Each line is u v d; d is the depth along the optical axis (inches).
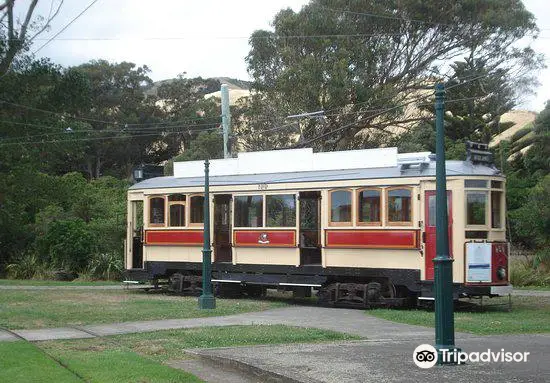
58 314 666.8
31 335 536.4
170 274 933.8
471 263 682.2
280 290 917.2
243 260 835.4
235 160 870.4
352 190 751.7
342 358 411.8
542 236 1187.3
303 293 808.9
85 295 895.7
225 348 466.6
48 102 1384.1
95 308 722.2
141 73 2583.7
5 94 1290.6
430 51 1716.3
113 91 2532.0
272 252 812.6
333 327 582.6
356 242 744.3
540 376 346.6
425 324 600.7
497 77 1718.8
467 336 514.3
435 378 343.6
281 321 629.3
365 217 743.1
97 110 2469.2
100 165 2593.5
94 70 2486.5
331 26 1632.6
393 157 746.2
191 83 2620.6
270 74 1705.2
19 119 1355.8
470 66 1723.7
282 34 1658.5
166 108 2605.8
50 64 1346.0
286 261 799.7
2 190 1434.5
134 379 369.1
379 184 732.7
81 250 1317.7
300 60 1622.8
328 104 1576.0
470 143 717.3
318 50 1636.3
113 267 1257.4
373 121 1702.8
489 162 726.5
